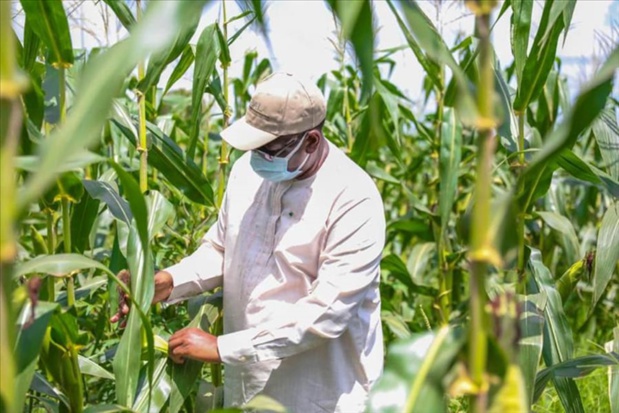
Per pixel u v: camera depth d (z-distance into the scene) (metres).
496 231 1.49
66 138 1.28
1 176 1.32
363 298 3.07
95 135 1.33
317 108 2.92
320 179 3.08
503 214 1.50
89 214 3.48
